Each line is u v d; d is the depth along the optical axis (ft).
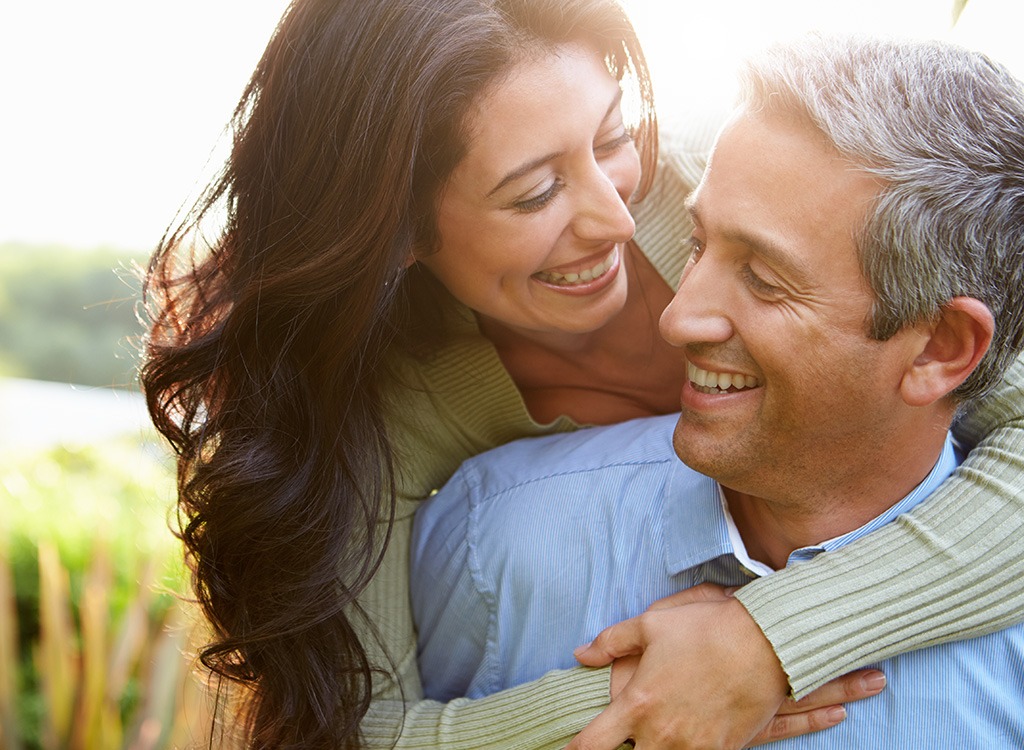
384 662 5.26
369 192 4.82
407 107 4.63
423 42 4.61
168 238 5.66
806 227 3.72
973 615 4.13
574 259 5.03
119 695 10.62
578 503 4.91
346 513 5.16
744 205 3.82
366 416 5.23
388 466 5.22
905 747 4.13
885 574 4.16
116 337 38.34
